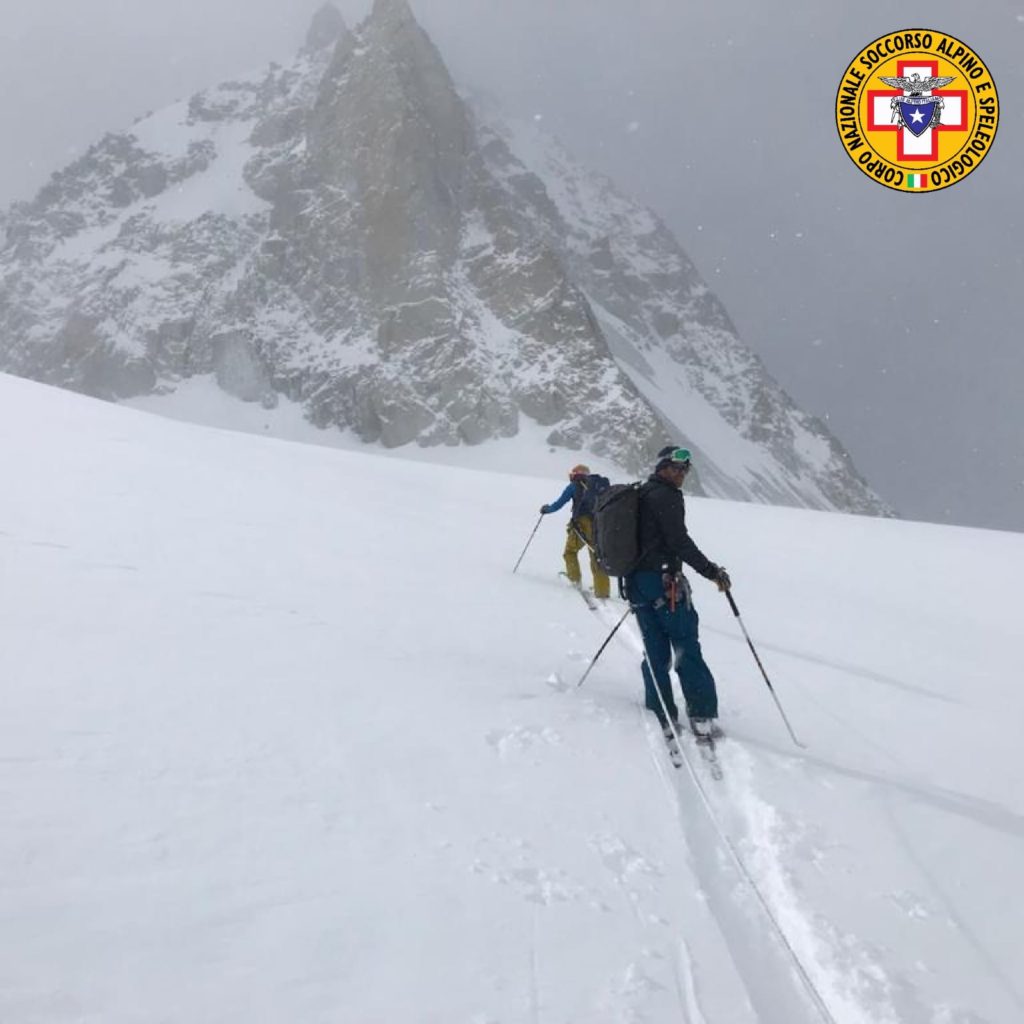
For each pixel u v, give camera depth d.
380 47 162.62
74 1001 2.09
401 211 144.00
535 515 18.05
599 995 2.54
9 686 3.85
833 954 2.99
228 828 3.03
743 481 164.62
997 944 3.18
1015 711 6.72
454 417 123.12
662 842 3.67
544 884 3.11
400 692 4.78
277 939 2.49
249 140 179.50
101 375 132.00
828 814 4.12
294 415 128.88
